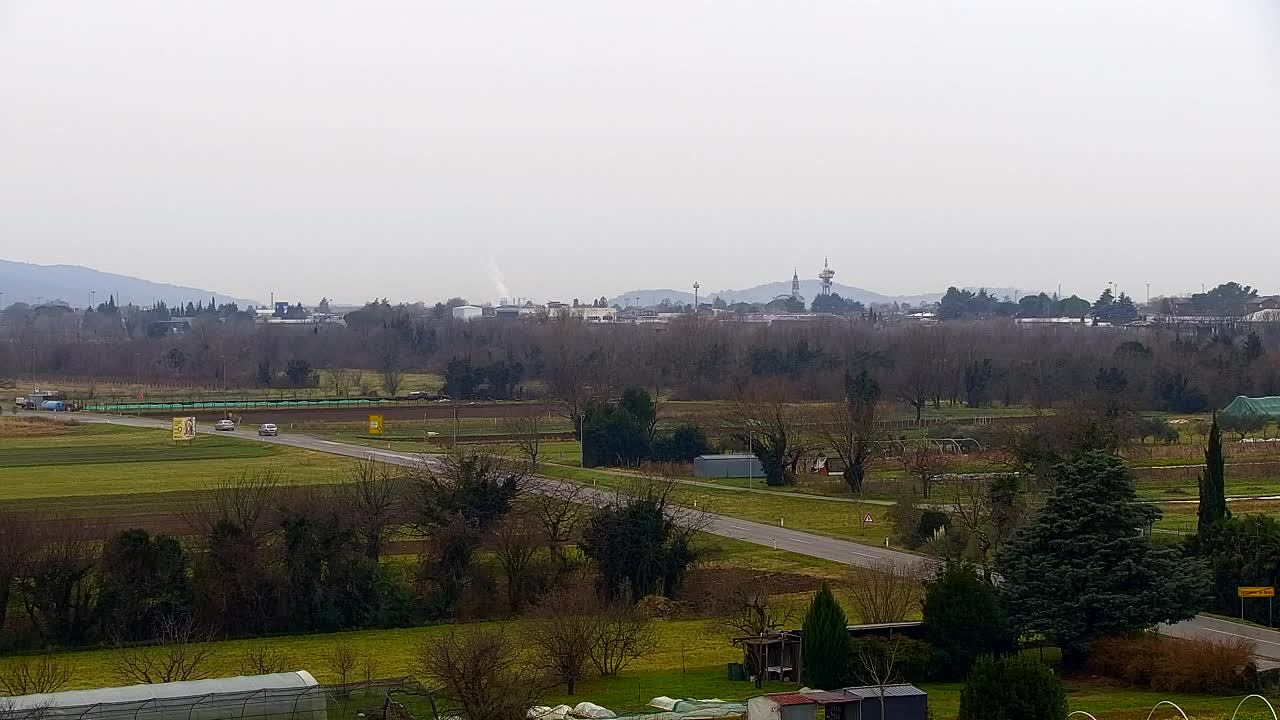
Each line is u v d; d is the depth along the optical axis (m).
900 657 60.41
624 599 77.44
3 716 46.28
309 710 49.78
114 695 48.84
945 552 84.81
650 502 86.19
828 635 59.22
